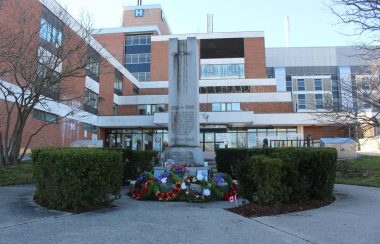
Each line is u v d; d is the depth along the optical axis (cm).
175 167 1185
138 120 4284
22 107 1789
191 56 1493
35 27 2084
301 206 860
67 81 2789
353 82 2119
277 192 823
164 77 5962
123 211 801
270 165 816
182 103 1466
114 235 584
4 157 1702
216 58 5847
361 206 895
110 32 6312
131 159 1402
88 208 806
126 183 1372
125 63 6266
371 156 2442
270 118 4238
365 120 1677
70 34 1931
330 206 891
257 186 836
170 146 1448
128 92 5356
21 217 707
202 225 666
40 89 1642
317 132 4344
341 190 1245
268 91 5319
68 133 3600
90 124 4125
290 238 582
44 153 830
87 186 793
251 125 4319
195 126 1445
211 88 5412
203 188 983
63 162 777
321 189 948
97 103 4300
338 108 1908
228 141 4369
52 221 677
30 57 1692
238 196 1023
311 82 8062
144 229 628
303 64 8212
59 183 786
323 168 952
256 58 5788
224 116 4109
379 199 1021
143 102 5112
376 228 651
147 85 5797
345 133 4078
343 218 738
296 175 878
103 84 4447
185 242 552
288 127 4353
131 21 7256
